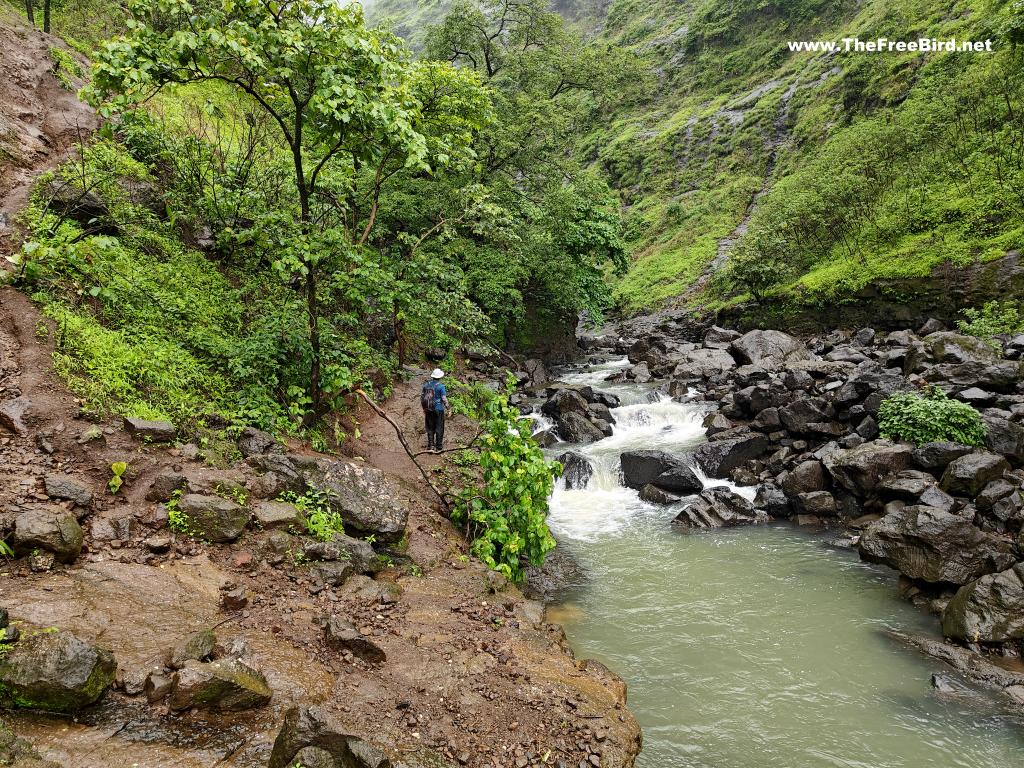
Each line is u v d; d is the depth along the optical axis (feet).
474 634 20.08
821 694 21.63
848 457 37.70
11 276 26.40
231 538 19.98
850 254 81.46
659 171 173.06
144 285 31.30
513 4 83.87
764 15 194.08
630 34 244.22
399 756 13.55
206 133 49.29
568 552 34.68
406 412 40.45
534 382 69.00
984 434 35.96
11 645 12.59
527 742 15.43
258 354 29.78
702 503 39.73
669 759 18.33
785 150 145.07
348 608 19.42
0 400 21.07
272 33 23.95
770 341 66.69
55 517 16.62
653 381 68.23
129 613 15.51
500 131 66.69
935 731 19.65
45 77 44.01
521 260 70.13
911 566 28.25
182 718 12.64
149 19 27.78
